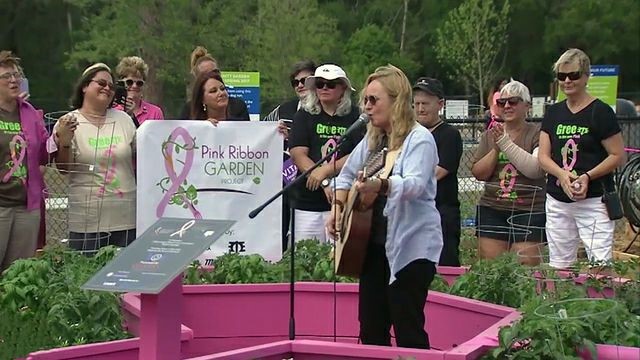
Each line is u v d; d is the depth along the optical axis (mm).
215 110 7328
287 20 35969
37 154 6707
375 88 4359
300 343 4172
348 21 58188
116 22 35906
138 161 6887
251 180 7035
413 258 4297
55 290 5160
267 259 7066
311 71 8156
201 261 7020
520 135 7230
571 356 3857
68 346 4594
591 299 4484
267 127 7035
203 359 3918
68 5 51906
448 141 6422
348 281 6055
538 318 4027
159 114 8352
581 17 58438
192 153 6965
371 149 4574
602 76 14953
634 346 4023
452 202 6512
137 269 3811
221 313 5707
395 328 4426
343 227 4523
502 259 5949
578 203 6426
